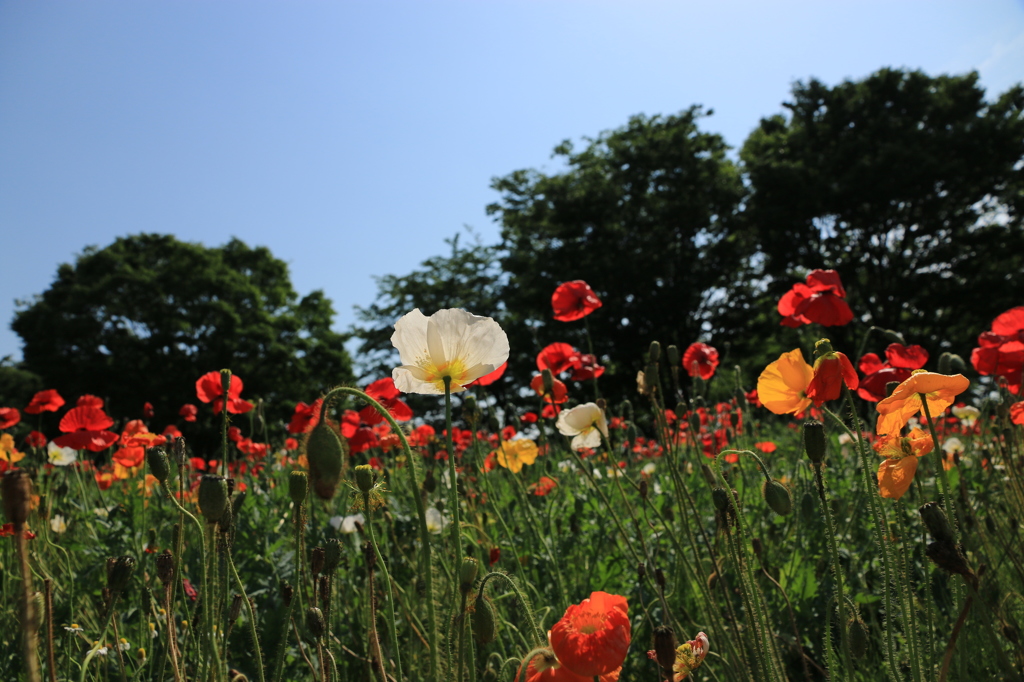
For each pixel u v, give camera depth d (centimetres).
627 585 307
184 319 3269
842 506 309
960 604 203
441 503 359
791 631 267
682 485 235
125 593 299
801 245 2677
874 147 2575
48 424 2991
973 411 446
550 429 564
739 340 2728
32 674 95
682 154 2838
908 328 2639
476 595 159
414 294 3356
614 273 2612
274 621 258
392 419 151
